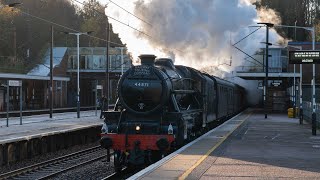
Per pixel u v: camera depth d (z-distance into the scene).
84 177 16.47
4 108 51.81
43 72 68.56
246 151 16.86
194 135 22.16
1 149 19.70
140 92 17.45
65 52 72.25
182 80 19.98
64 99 69.38
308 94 50.34
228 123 32.19
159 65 19.00
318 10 72.56
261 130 26.86
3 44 81.62
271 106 53.62
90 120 35.72
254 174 11.94
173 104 17.92
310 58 24.92
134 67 17.77
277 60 53.72
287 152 16.72
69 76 72.75
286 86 54.09
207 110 24.61
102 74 72.81
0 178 15.73
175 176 11.59
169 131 16.67
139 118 17.61
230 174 11.91
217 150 16.86
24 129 26.41
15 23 84.94
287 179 11.24
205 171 12.38
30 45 85.25
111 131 17.23
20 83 29.95
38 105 61.38
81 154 23.17
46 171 17.81
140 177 11.44
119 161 16.80
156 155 17.20
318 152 16.81
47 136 23.72
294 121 36.59
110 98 78.94
